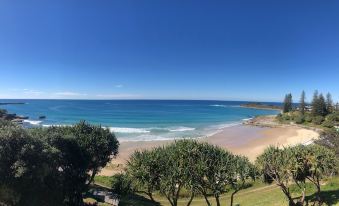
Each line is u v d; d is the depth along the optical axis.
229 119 177.38
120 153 71.94
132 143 85.56
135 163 30.53
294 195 37.38
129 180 31.56
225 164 29.78
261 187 44.44
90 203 35.38
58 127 41.59
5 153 27.09
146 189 31.30
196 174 29.20
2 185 27.06
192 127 128.62
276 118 169.38
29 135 29.55
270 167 33.00
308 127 135.12
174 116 183.75
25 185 28.89
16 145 27.98
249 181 44.97
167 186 29.19
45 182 31.11
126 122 143.25
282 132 119.75
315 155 31.66
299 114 164.88
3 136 27.38
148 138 95.12
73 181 35.28
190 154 30.50
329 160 31.72
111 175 52.16
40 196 30.41
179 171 29.19
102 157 41.19
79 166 36.41
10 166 27.20
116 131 110.25
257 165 33.56
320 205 31.97
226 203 39.28
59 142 34.84
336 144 50.31
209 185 29.77
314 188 38.12
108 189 42.41
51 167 30.55
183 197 42.62
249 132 117.44
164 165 29.89
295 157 32.09
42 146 29.92
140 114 194.75
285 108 197.00
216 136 103.62
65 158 34.91
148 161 29.89
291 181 37.84
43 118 161.75
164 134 105.12
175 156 30.69
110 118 162.50
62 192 33.12
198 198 42.28
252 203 37.34
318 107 156.00
